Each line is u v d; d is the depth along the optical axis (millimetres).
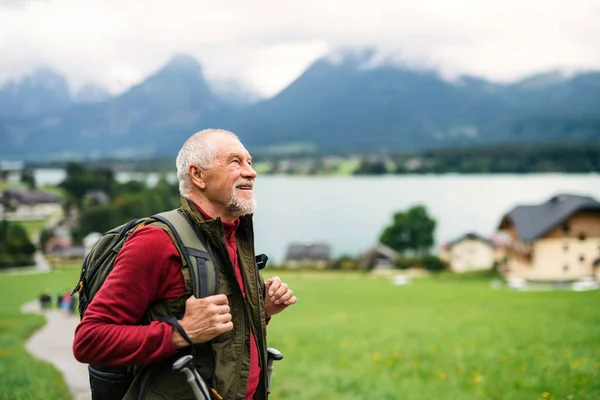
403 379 12289
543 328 20219
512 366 12562
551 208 85812
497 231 94625
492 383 10953
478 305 34969
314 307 39469
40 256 136125
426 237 128750
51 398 10297
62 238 146125
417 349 16781
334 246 158875
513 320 24344
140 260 3074
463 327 22547
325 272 110938
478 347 16281
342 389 11367
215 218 3301
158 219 3221
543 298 38844
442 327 23141
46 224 168750
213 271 3139
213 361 3150
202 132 3439
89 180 193250
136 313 3074
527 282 79375
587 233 82812
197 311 2969
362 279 79000
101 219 144000
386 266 117188
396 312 32781
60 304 46031
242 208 3330
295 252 135500
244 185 3369
